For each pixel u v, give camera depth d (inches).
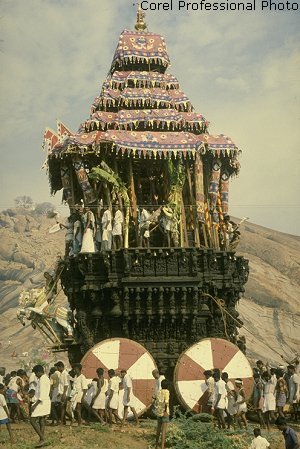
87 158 938.7
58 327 967.0
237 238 949.8
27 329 2300.7
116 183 895.7
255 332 1870.1
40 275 2962.6
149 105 981.8
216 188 943.7
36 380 696.4
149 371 789.2
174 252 850.1
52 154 928.3
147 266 846.5
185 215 930.1
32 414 613.3
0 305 2743.6
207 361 799.7
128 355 794.2
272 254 2092.8
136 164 978.7
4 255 3112.7
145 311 840.9
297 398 787.4
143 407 773.3
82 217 901.8
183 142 910.4
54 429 686.5
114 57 1049.5
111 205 901.8
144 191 1037.2
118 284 840.3
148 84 1004.6
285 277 2039.9
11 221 3265.3
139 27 1089.4
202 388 786.8
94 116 968.9
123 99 975.0
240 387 730.2
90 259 853.8
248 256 2097.7
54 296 979.9
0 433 669.3
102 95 1001.5
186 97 1007.0
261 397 765.3
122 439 646.5
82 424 724.0
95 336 852.6
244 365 802.8
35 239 3203.7
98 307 852.0
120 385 733.3
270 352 1803.6
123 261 841.5
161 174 1005.2
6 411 633.6
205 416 706.8
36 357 1957.4
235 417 727.1
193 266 847.1
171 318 844.6
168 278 839.7
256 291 1985.7
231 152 946.1
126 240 883.4
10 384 771.4
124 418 703.1
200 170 925.8
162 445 593.9
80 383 719.1
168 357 841.5
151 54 1037.2
